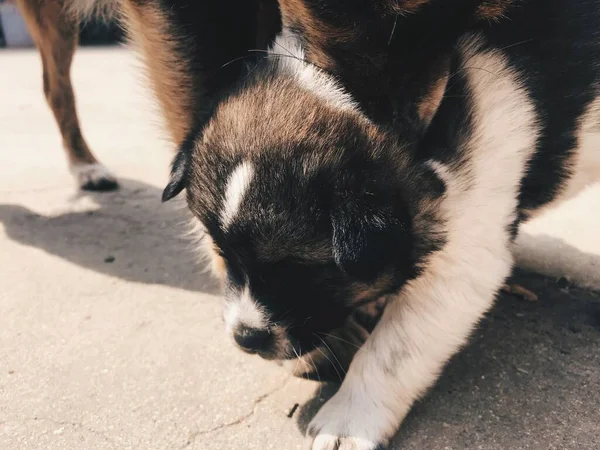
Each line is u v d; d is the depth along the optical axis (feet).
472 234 0.96
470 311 0.98
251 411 1.00
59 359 1.13
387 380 0.95
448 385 1.05
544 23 1.02
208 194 0.88
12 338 1.20
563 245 1.58
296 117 0.86
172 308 1.31
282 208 0.83
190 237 1.55
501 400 1.01
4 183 2.02
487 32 1.00
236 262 0.91
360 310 1.15
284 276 0.88
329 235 0.83
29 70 4.77
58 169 2.17
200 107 1.15
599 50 1.07
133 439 0.94
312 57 0.90
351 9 0.80
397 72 0.85
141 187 2.01
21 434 0.95
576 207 1.79
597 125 1.13
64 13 1.73
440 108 0.94
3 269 1.46
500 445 0.91
